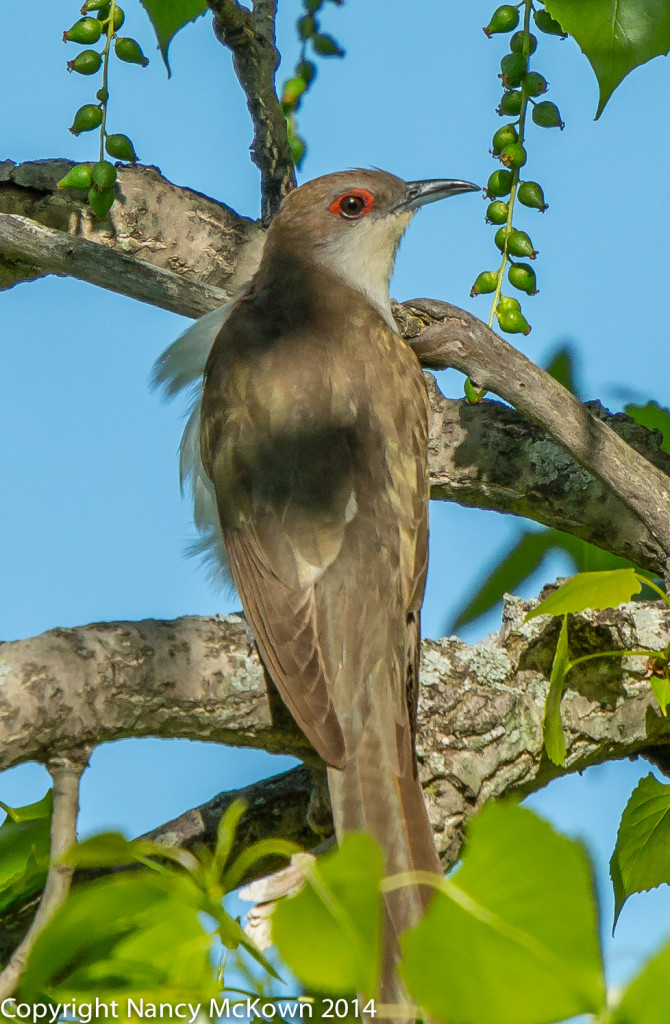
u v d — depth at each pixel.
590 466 8.74
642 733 8.80
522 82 8.57
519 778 8.42
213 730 7.97
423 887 5.91
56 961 4.02
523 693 8.61
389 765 7.60
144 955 4.06
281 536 8.62
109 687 7.44
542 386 8.65
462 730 8.33
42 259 9.80
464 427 10.28
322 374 9.41
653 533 8.79
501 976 3.29
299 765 8.69
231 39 10.66
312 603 8.33
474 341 8.73
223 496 9.12
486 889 3.38
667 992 3.09
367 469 8.91
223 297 10.16
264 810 8.25
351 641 8.20
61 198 10.88
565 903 3.35
